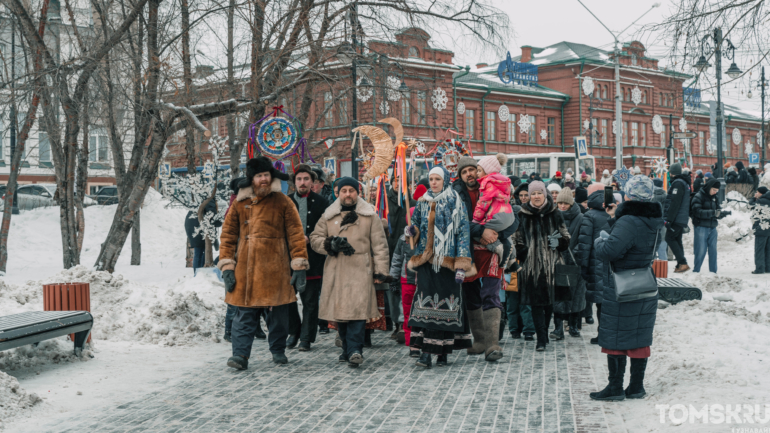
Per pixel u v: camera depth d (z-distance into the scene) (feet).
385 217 27.14
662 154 202.39
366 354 24.12
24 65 41.52
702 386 17.17
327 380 20.04
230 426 15.60
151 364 22.35
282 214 22.11
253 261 21.63
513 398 17.80
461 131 159.43
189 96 38.52
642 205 16.46
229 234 22.17
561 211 26.99
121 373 20.98
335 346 25.64
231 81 40.60
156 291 30.19
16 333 19.30
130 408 17.13
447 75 146.92
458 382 19.67
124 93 36.58
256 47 39.24
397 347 25.49
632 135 198.08
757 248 46.34
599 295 25.99
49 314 21.72
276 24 39.47
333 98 45.83
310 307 24.62
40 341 21.11
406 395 18.25
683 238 65.77
